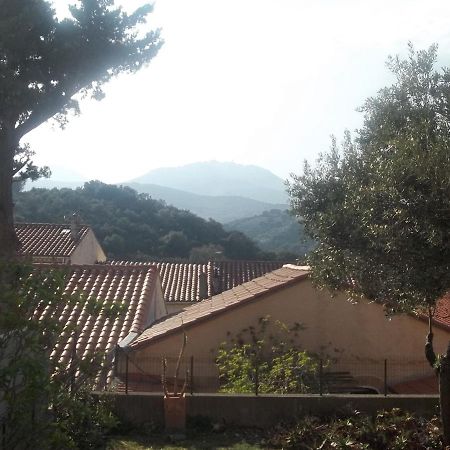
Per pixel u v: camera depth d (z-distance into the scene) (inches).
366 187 262.2
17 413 204.8
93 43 612.4
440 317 538.0
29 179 692.1
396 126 296.5
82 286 624.7
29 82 586.9
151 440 338.0
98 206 2041.1
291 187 330.0
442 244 225.6
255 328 533.0
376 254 259.8
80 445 297.1
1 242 619.5
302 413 358.6
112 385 372.8
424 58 300.5
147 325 601.3
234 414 359.6
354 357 534.6
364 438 323.3
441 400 308.3
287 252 2098.9
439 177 227.6
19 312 213.3
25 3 561.0
